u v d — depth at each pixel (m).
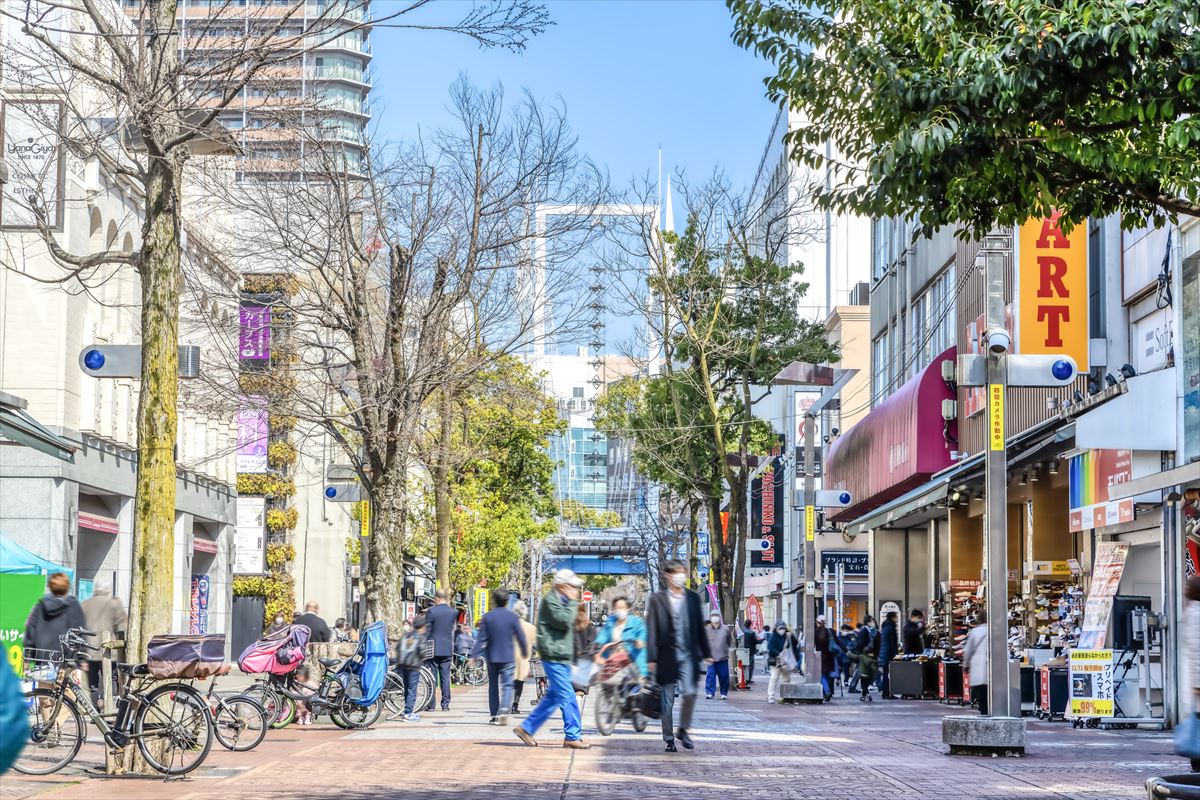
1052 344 23.67
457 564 55.72
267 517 53.03
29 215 26.97
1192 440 19.53
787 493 63.75
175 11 14.19
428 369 25.98
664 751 16.81
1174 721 20.42
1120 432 20.12
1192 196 10.58
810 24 11.23
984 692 22.86
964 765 15.12
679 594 16.94
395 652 24.66
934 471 33.50
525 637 21.52
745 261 41.53
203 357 26.67
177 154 14.48
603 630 19.66
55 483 28.58
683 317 41.09
